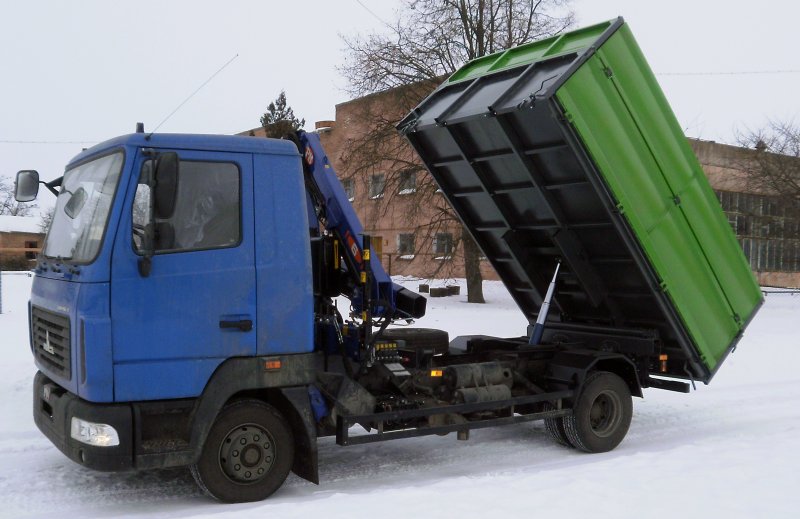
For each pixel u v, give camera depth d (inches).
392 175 946.1
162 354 205.6
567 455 284.0
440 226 926.4
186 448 207.3
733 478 222.2
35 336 242.1
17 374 380.5
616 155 257.6
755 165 1054.4
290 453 224.1
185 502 219.9
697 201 285.1
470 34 946.1
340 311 266.8
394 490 212.4
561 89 240.2
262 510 194.2
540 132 256.5
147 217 204.5
